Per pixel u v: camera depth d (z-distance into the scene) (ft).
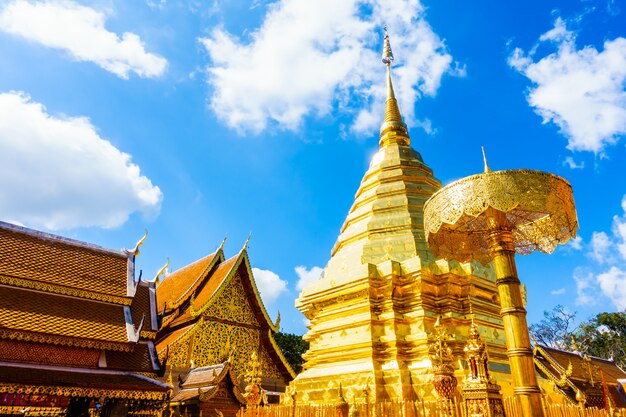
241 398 75.00
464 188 25.34
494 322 46.32
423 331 42.63
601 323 158.10
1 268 53.36
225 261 108.17
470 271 45.52
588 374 75.15
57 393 46.91
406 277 45.65
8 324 48.11
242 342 98.02
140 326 56.59
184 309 98.73
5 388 44.11
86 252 63.36
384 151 63.00
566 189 25.68
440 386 26.84
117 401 54.39
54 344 51.06
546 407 29.86
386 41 74.43
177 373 84.43
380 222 52.60
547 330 163.02
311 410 35.65
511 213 30.99
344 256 52.70
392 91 70.18
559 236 29.58
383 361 43.14
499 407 23.62
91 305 57.62
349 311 47.32
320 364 48.34
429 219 27.66
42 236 60.95
